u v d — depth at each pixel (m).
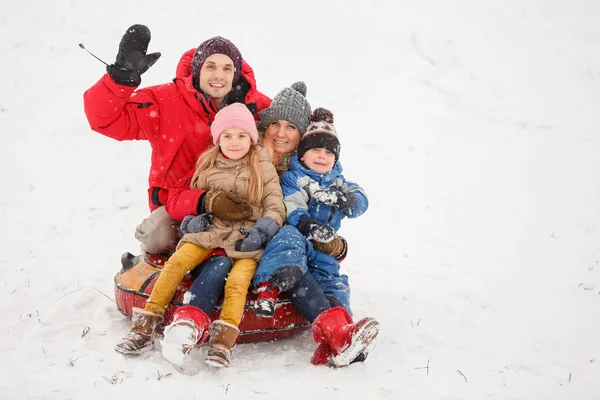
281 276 5.99
